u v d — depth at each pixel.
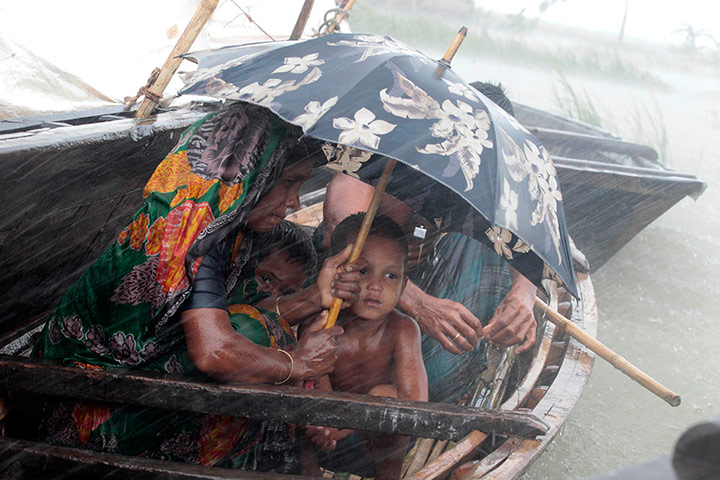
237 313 2.06
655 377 3.99
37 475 1.93
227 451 2.09
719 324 4.71
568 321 3.00
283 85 1.90
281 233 2.49
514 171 1.89
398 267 2.36
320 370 2.00
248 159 1.84
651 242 6.27
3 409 2.10
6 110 3.26
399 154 1.72
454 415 1.96
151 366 1.96
